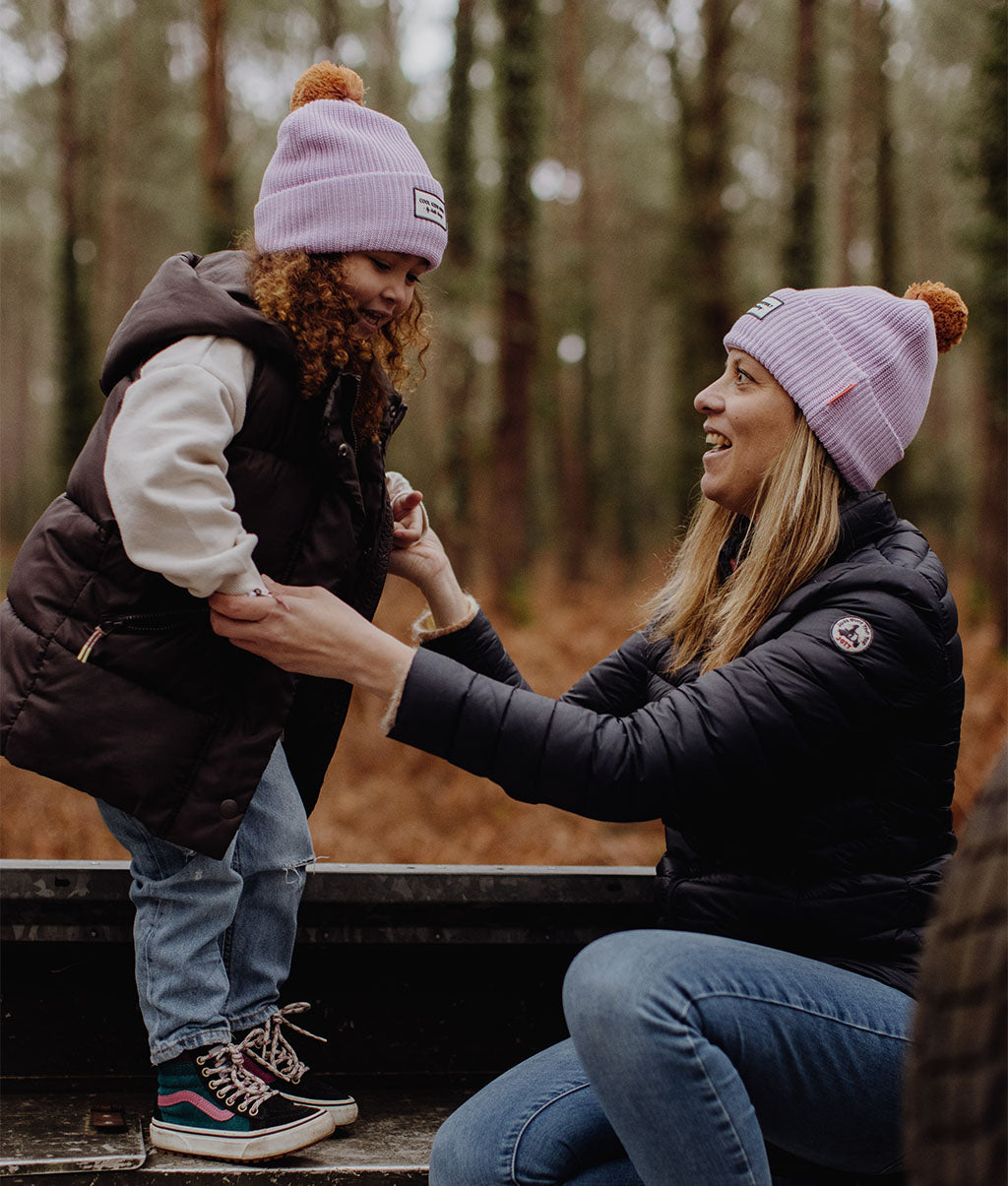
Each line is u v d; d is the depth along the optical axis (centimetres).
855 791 167
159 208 3102
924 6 2275
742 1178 145
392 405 204
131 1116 196
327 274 180
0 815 619
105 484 166
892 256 1847
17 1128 188
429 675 160
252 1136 177
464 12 1556
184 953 183
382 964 223
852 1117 153
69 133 1922
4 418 4519
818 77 1541
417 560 218
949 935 101
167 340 171
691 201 1733
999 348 1478
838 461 182
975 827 105
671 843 184
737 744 160
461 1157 166
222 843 171
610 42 2722
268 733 174
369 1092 221
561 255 1761
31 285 4147
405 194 184
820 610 169
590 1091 170
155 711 169
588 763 160
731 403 188
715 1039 147
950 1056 97
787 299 187
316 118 184
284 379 176
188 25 2509
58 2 1969
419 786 732
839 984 155
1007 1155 91
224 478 165
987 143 1444
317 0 2133
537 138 1585
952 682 169
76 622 171
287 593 166
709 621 193
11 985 209
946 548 2634
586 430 2873
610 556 3177
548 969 230
